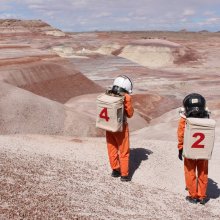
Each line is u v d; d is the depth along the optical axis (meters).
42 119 21.77
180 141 7.82
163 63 75.88
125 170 8.60
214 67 70.38
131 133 20.42
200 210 7.79
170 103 37.41
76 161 9.27
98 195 7.38
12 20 146.88
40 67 39.12
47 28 150.12
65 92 37.53
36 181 7.19
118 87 8.26
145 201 7.69
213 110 24.61
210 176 9.91
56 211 6.00
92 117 25.83
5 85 22.97
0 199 5.90
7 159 8.14
